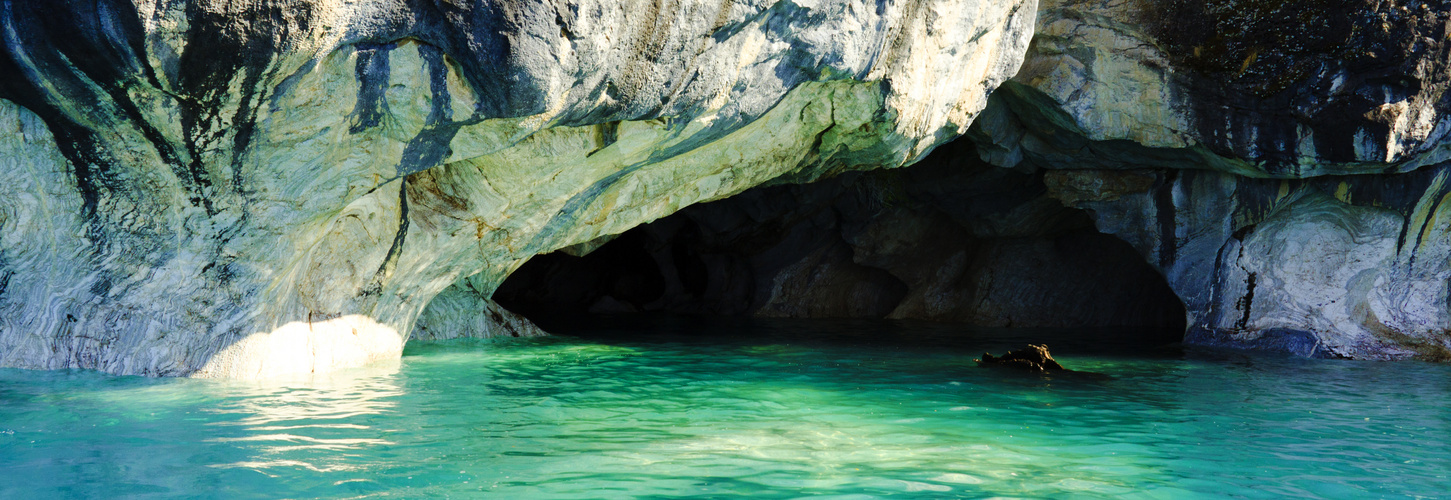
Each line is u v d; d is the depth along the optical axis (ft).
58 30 12.89
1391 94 29.96
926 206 51.34
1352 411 20.22
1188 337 37.70
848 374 25.61
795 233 55.47
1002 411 19.47
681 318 52.19
